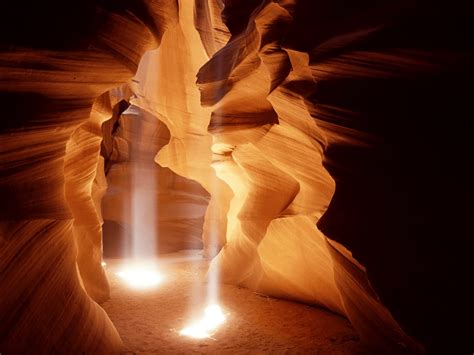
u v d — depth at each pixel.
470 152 4.16
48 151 4.92
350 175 5.09
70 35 4.58
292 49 5.82
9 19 3.85
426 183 4.39
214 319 8.32
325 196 7.36
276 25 7.04
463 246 4.07
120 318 8.38
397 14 4.44
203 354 6.56
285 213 8.52
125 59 5.82
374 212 4.71
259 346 6.86
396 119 4.68
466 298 3.99
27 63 4.20
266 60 7.32
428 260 4.22
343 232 4.89
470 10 3.96
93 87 5.46
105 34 5.23
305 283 8.74
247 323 8.06
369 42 4.66
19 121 4.24
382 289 4.43
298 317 8.38
